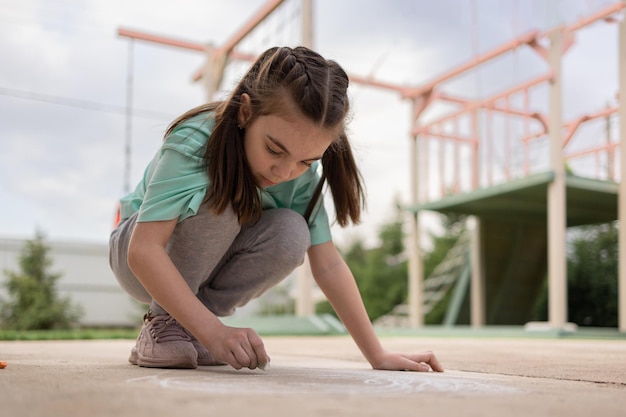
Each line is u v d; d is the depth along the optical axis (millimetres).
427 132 6016
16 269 8680
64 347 2197
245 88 1104
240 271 1272
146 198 1098
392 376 1012
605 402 708
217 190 1115
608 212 5625
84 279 9016
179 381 827
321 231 1330
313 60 1079
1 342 2848
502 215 6027
